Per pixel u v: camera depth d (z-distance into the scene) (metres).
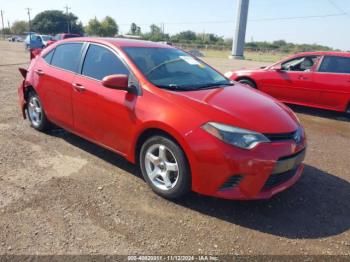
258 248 3.05
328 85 7.95
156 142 3.69
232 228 3.32
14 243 2.94
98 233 3.13
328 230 3.37
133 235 3.14
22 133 5.62
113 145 4.26
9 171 4.26
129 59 4.18
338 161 5.22
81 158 4.73
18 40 67.94
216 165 3.29
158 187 3.79
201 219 3.44
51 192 3.80
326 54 8.13
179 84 4.11
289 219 3.52
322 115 8.39
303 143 3.75
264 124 3.46
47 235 3.07
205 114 3.43
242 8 38.56
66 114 4.87
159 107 3.66
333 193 4.12
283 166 3.41
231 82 4.75
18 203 3.55
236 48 39.66
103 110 4.22
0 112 6.86
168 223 3.35
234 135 3.28
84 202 3.63
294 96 8.54
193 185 3.48
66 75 4.80
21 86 5.83
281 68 8.64
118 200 3.70
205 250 2.99
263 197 3.39
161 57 4.53
